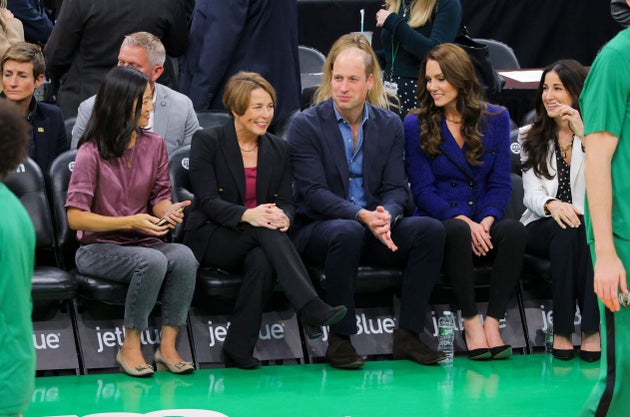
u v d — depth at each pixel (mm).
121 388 13391
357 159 15375
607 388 9766
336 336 14711
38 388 13367
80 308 14578
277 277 14453
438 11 17641
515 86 19375
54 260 14836
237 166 14750
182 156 15508
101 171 14117
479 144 15570
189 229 14820
